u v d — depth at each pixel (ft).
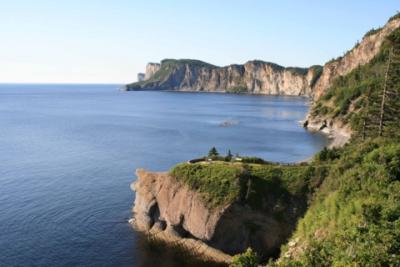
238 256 90.63
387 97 231.71
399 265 76.28
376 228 91.50
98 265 150.71
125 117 646.33
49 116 643.45
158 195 184.24
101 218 193.26
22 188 236.22
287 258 106.93
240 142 415.03
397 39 306.14
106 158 322.14
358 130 266.77
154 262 153.69
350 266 75.00
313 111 577.02
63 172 274.98
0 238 168.55
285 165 182.29
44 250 160.04
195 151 359.05
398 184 115.34
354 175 132.36
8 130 473.26
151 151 354.95
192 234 167.94
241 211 161.38
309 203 160.45
